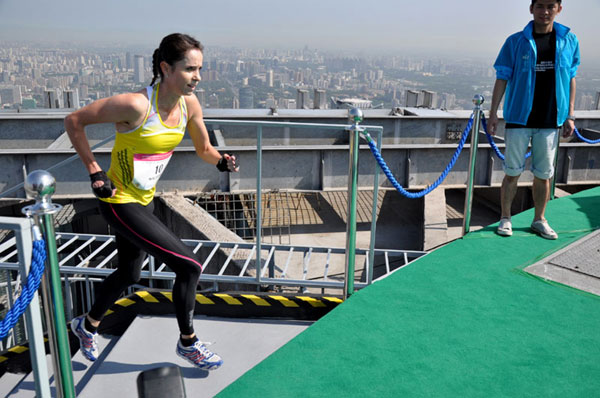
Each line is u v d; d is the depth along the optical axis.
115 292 2.71
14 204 7.18
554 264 3.71
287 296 3.43
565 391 2.35
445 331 2.83
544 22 3.67
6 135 9.46
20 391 2.79
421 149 7.88
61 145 8.63
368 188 7.94
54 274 1.80
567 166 8.34
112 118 2.23
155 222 2.48
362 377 2.42
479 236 4.27
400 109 11.62
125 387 2.66
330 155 7.46
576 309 3.11
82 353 2.79
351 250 3.29
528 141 3.97
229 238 6.17
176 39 2.21
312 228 8.45
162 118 2.33
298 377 2.41
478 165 8.14
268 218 8.57
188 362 2.82
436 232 7.62
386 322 2.91
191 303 2.58
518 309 3.09
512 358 2.59
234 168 2.86
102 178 2.25
